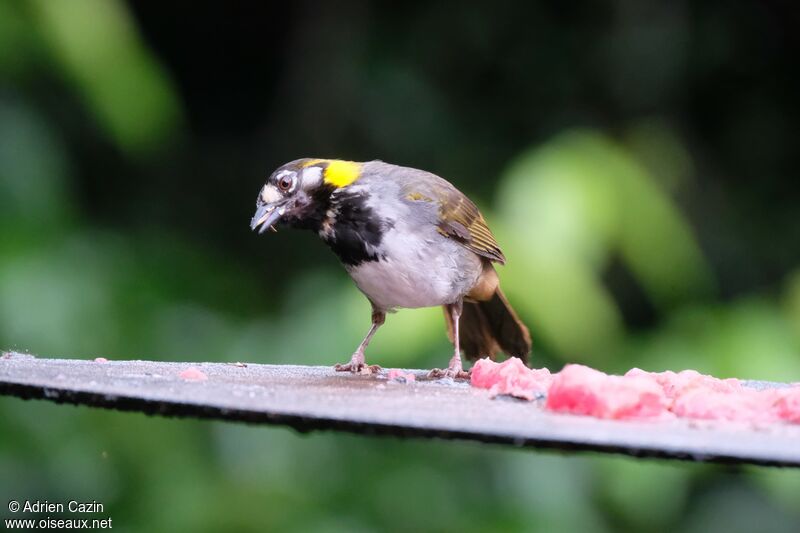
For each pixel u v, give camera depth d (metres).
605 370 11.52
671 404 6.29
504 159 15.38
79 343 12.02
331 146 15.59
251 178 15.92
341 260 9.30
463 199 9.55
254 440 12.12
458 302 9.48
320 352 11.54
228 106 16.44
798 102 15.68
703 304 12.63
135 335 12.53
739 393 6.42
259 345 12.87
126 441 11.85
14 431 11.55
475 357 10.27
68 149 14.42
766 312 11.69
